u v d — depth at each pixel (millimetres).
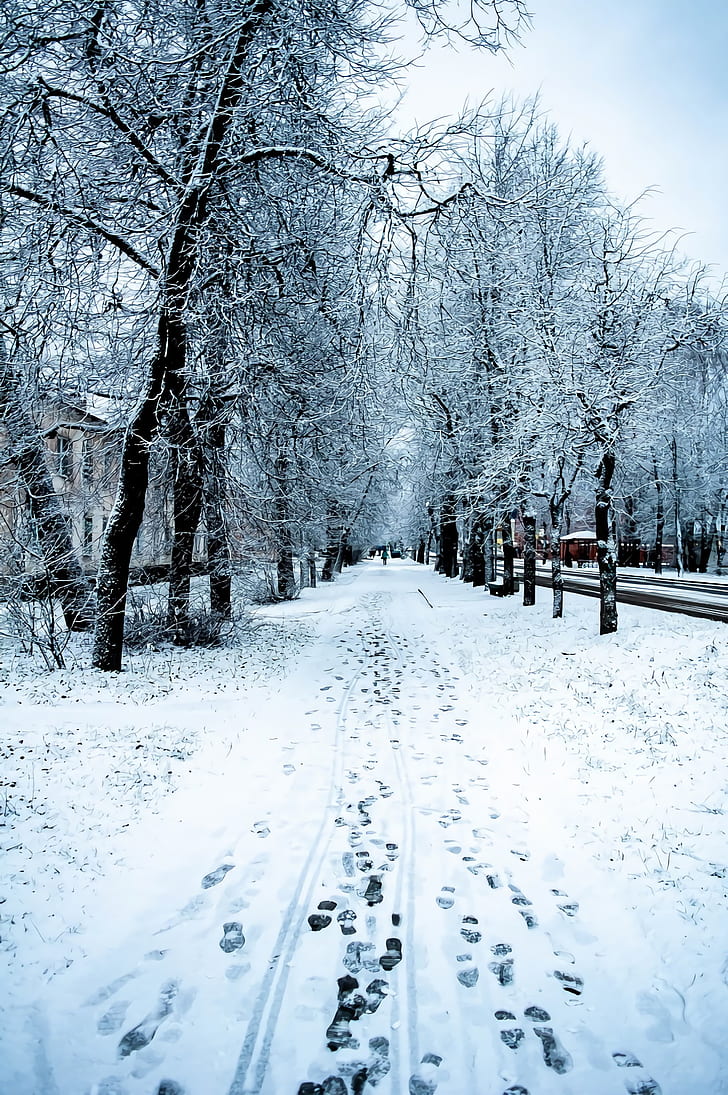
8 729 7430
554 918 4219
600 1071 3021
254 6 8156
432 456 25906
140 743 7207
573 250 14617
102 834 5145
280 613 21453
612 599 13164
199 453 12273
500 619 17547
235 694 9727
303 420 12812
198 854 4969
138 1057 3072
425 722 8680
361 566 67562
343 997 3475
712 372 14555
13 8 7457
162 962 3730
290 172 9523
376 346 9883
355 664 12844
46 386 10438
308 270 10344
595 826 5414
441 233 9258
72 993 3457
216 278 9766
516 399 15883
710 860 4684
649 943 3924
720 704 7738
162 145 9508
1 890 4281
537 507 19781
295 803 5961
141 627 12875
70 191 8664
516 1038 3209
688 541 45594
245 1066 3025
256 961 3756
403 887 4566
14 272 8805
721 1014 3330
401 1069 3014
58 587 11664
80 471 12492
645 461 15234
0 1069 2959
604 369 12531
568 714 8508
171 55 8289
